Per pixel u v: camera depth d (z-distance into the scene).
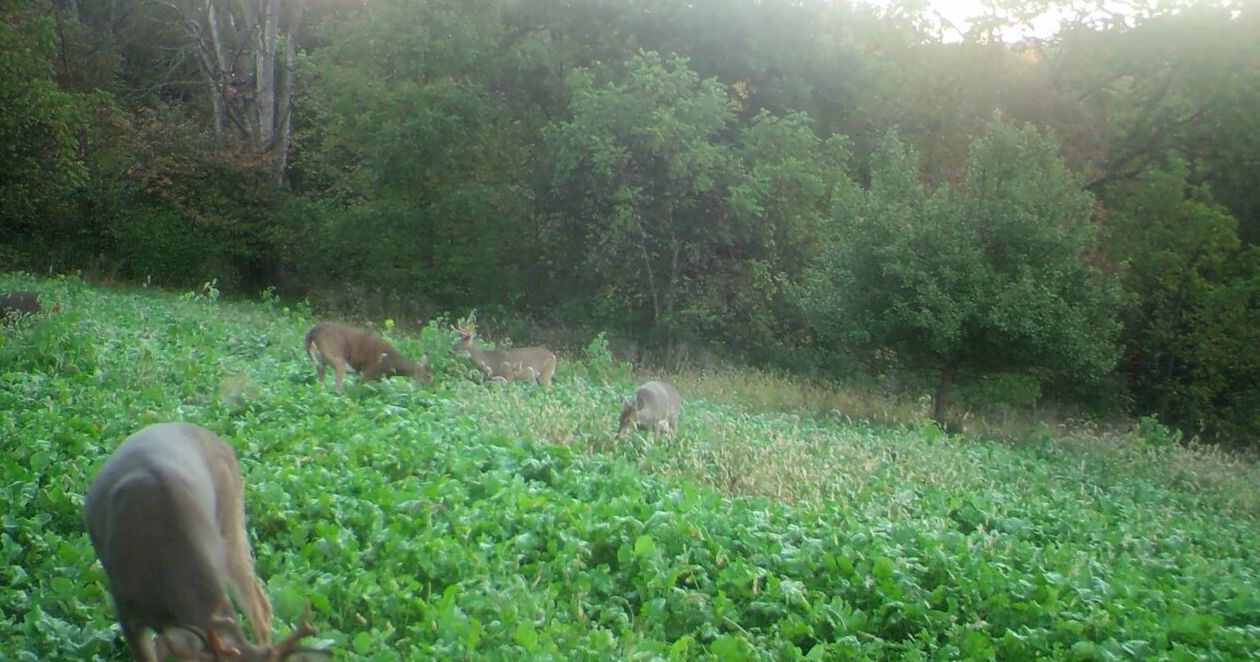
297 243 30.55
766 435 13.56
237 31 36.44
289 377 13.40
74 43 35.56
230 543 5.41
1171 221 24.33
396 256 26.44
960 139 28.30
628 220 23.47
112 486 4.93
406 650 5.96
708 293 24.33
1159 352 24.48
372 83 26.70
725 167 23.42
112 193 30.44
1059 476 14.53
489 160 27.22
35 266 28.94
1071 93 28.86
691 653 6.70
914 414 18.58
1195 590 8.90
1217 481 15.53
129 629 4.88
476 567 6.95
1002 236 18.02
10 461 8.12
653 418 12.45
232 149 32.25
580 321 25.55
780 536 8.47
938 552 8.27
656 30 26.41
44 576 6.38
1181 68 26.72
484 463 9.71
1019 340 17.70
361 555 6.93
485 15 27.11
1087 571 8.36
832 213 19.98
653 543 7.68
